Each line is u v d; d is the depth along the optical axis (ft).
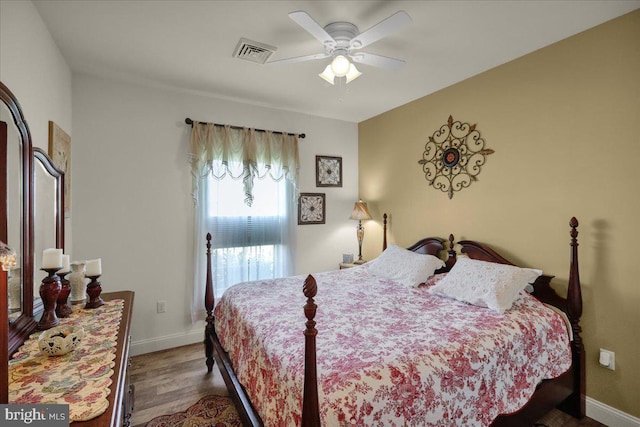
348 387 3.86
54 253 4.74
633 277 6.36
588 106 6.97
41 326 4.54
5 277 2.47
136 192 9.70
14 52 5.06
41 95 6.31
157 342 10.04
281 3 5.94
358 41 6.17
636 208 6.32
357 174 14.19
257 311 6.52
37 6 5.95
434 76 9.34
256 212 11.56
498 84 8.69
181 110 10.40
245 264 11.36
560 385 6.40
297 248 12.73
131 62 8.33
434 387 4.35
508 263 8.40
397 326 5.81
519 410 5.40
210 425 6.54
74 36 7.04
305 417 3.46
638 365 6.30
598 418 6.73
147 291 9.89
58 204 6.49
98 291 5.87
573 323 6.83
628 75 6.39
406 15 5.16
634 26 6.29
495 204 8.82
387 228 12.68
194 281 10.43
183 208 10.43
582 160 7.08
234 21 6.52
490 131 8.92
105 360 3.62
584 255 7.05
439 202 10.49
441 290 7.86
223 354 7.39
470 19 6.48
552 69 7.55
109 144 9.30
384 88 10.23
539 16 6.41
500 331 5.64
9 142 4.05
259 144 11.62
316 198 13.16
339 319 6.18
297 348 4.78
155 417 6.79
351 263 12.90
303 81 9.61
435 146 10.56
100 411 2.67
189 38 7.18
